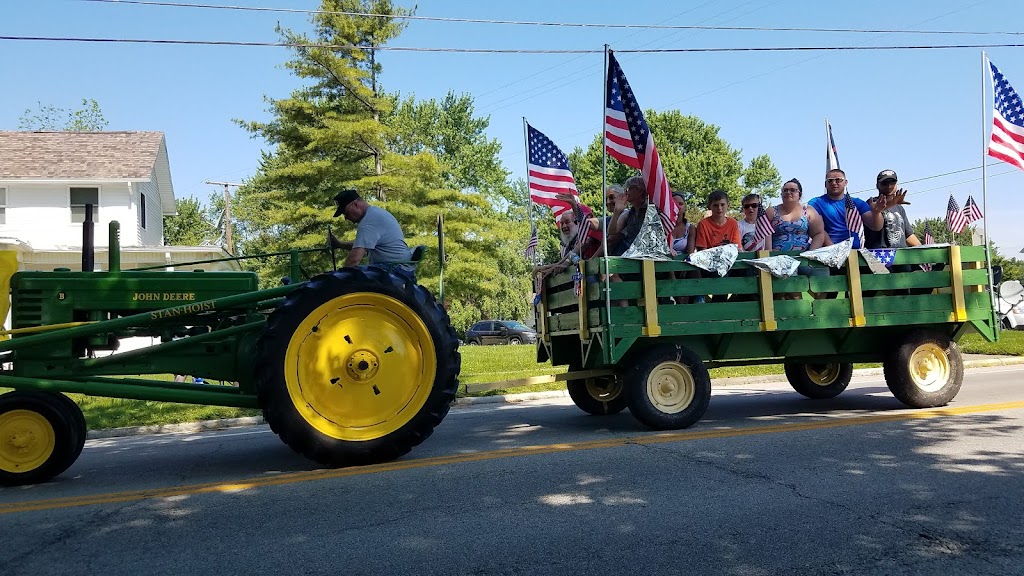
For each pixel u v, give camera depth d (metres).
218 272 6.21
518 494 4.69
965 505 4.27
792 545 3.69
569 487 4.83
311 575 3.42
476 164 52.81
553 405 9.49
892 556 3.53
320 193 24.12
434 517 4.24
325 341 5.59
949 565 3.42
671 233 6.86
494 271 26.38
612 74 6.96
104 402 9.86
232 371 6.06
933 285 7.37
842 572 3.36
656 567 3.44
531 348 23.64
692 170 43.88
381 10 25.16
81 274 5.95
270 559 3.63
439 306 5.93
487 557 3.60
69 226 21.73
